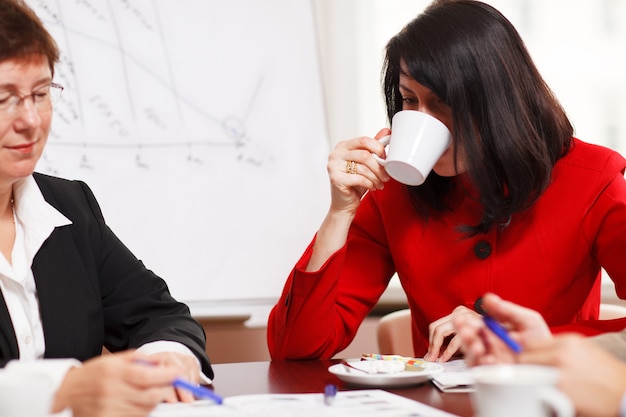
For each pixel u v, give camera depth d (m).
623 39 2.63
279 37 2.30
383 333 1.82
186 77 2.22
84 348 1.35
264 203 2.23
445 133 1.35
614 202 1.49
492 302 0.93
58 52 1.28
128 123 2.16
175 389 1.07
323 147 2.29
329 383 1.23
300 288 1.49
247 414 0.95
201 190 2.19
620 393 0.79
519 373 0.75
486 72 1.40
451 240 1.57
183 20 2.24
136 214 2.14
